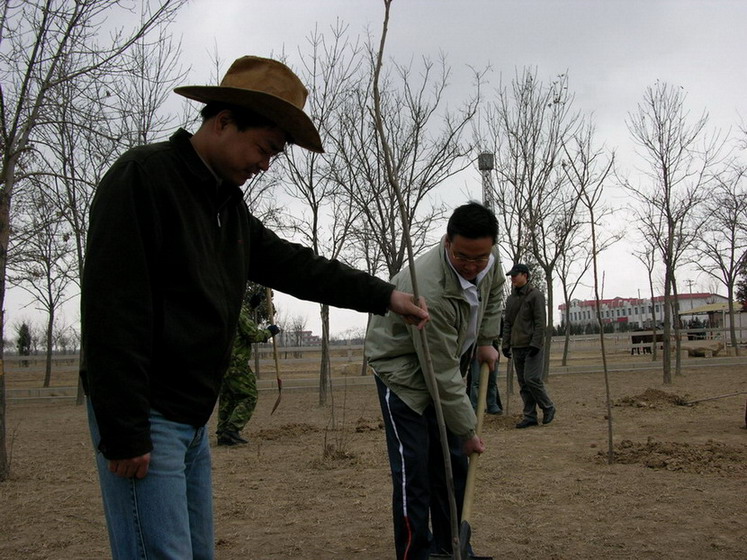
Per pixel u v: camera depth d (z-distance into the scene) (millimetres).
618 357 25984
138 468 1958
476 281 3447
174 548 2045
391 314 3479
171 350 2070
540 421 9102
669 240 15141
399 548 3432
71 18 6727
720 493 4961
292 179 11789
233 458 7066
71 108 7090
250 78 2193
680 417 8875
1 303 6348
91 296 1916
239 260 2312
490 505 4918
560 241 14883
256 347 17594
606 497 4984
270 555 4047
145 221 2002
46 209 13367
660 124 15188
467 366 3734
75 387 16609
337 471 6234
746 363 20531
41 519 4875
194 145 2199
